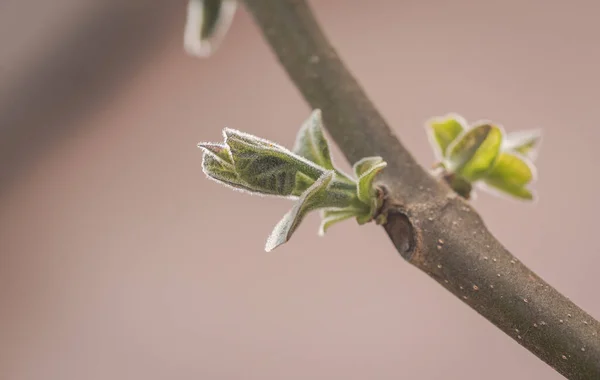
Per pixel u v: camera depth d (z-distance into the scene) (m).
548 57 0.74
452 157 0.34
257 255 0.75
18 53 0.76
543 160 0.71
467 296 0.30
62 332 0.75
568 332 0.29
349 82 0.34
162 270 0.76
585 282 0.65
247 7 0.35
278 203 0.77
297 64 0.34
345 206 0.31
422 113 0.74
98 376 0.73
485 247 0.30
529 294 0.29
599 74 0.72
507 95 0.73
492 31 0.77
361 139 0.33
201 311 0.74
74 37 0.77
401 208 0.31
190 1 0.38
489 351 0.67
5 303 0.77
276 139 0.76
